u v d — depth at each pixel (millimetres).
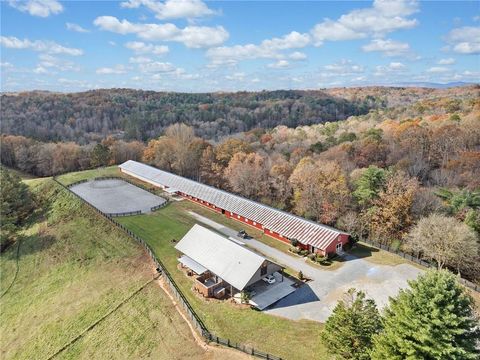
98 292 42406
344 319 23188
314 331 31172
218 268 38625
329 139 100500
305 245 47469
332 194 61281
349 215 55656
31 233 63125
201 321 33344
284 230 50812
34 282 49312
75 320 38688
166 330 33219
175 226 57000
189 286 39281
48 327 38938
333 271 42000
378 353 20688
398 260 44500
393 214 53062
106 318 37500
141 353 31328
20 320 42094
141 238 52500
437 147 78500
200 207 66500
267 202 72688
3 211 64000
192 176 97125
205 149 96375
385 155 81062
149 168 87625
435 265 43406
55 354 34688
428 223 45719
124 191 76812
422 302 20031
